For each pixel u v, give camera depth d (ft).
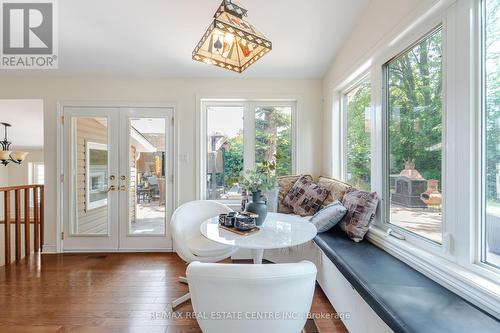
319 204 8.32
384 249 5.63
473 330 2.97
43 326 5.50
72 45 8.11
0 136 14.76
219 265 3.25
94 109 10.00
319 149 10.30
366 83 7.41
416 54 4.97
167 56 8.77
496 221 3.47
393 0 5.30
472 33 3.63
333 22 7.14
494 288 3.29
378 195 6.23
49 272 8.14
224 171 10.55
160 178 10.20
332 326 5.53
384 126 6.09
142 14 6.90
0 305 6.28
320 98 10.30
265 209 5.70
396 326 3.16
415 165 5.04
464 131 3.75
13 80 9.84
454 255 3.97
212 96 10.14
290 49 8.37
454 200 3.95
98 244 10.10
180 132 10.17
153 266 8.62
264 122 10.54
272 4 6.54
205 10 6.77
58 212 9.95
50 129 9.94
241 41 4.93
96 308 6.16
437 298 3.67
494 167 3.49
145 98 10.06
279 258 8.36
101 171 10.12
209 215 7.79
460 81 3.79
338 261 5.14
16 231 9.19
